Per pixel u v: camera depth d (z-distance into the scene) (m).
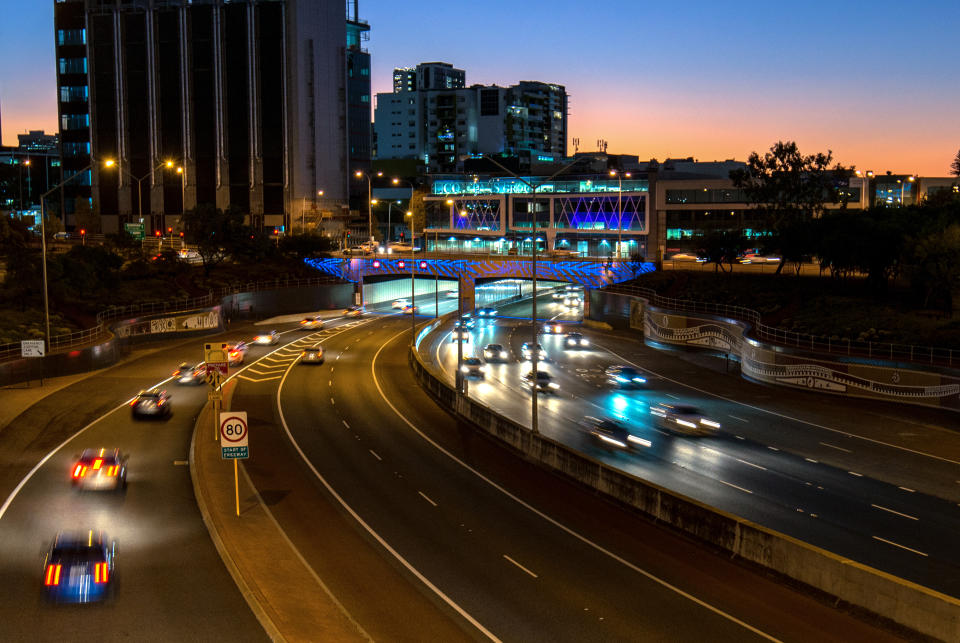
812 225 83.06
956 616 19.78
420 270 117.31
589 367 70.75
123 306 83.62
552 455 37.31
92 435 42.91
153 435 43.00
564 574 25.03
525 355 77.75
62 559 23.06
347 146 162.12
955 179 141.12
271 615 21.27
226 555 25.73
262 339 82.06
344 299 119.75
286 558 25.73
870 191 136.75
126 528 28.45
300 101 153.50
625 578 24.72
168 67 155.12
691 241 132.12
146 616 21.30
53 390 54.84
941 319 62.19
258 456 39.47
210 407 50.28
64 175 162.38
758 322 71.25
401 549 27.12
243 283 109.12
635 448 41.84
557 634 20.86
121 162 157.38
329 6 156.50
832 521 31.17
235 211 114.94
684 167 173.25
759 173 100.00
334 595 23.16
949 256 63.31
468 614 22.05
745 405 54.06
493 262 110.25
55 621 20.86
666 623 21.55
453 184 163.25
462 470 37.56
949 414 50.59
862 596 22.09
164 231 156.50
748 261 117.06
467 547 27.39
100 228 157.12
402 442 43.06
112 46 156.00
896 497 34.50
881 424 48.53
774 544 24.91
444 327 98.75
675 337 80.69
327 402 53.97
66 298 76.81
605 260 104.00
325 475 36.31
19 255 73.88
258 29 152.12
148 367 65.44
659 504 29.94
